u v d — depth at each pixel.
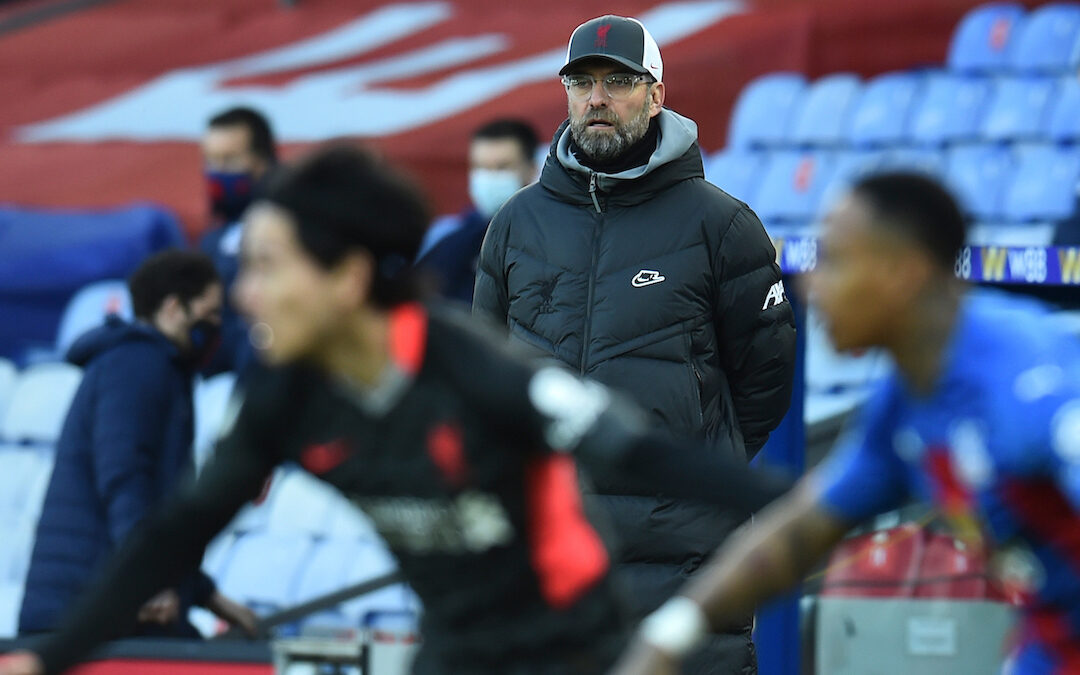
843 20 41.06
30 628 17.88
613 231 15.68
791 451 18.48
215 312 18.56
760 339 15.67
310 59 50.56
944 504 9.27
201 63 52.50
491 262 16.38
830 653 18.12
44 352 37.88
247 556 27.23
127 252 37.28
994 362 8.73
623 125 15.50
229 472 9.63
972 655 17.78
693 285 15.43
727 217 15.62
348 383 9.12
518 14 51.03
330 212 8.86
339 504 27.47
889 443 9.32
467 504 9.11
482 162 22.23
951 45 40.31
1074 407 8.45
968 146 37.16
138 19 56.78
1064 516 8.77
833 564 18.39
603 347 15.41
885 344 9.02
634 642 9.50
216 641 16.95
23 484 30.75
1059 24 37.78
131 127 46.06
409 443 9.09
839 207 8.95
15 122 48.91
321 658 15.84
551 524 9.25
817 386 28.16
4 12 60.94
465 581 9.34
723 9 44.94
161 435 17.89
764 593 9.30
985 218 35.72
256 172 24.45
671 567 15.11
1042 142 36.41
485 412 8.99
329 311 8.96
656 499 15.08
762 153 39.28
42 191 41.75
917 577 18.09
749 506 8.86
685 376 15.37
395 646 15.64
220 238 24.52
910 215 8.74
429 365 9.04
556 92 40.28
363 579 26.23
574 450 8.91
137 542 9.72
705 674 14.77
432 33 51.28
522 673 9.34
